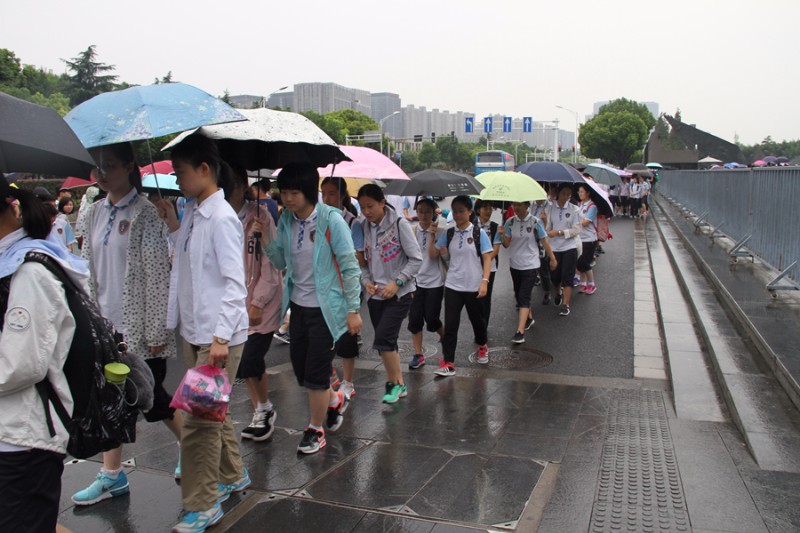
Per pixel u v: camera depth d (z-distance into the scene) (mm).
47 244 2459
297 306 4336
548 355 7078
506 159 41531
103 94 3320
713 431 4504
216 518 3350
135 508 3633
